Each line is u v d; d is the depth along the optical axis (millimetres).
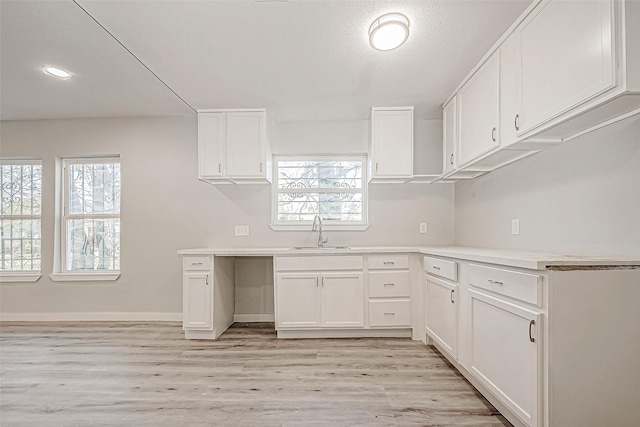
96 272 3771
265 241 3748
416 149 3725
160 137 3732
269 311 3744
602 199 1697
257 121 3336
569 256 1681
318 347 2863
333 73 2578
